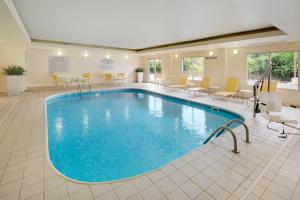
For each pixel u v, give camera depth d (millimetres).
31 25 5875
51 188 2084
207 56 9227
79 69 12273
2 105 6289
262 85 5566
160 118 5926
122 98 9289
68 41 9148
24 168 2477
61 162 3307
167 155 3570
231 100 7453
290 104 6512
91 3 3918
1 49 8625
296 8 2846
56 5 4039
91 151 3721
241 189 2111
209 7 4102
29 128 4051
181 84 10086
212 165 2611
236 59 8078
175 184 2186
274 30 5402
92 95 10055
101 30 6562
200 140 4258
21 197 1938
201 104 7113
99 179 2834
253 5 2762
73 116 6137
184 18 4961
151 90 10320
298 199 1955
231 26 5723
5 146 3145
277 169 2516
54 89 10320
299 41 6141
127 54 13352
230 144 3314
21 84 8945
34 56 10758
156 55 13227
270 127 4219
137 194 2008
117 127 5117
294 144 3320
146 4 3957
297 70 6434
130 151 3729
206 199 1953
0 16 3828
